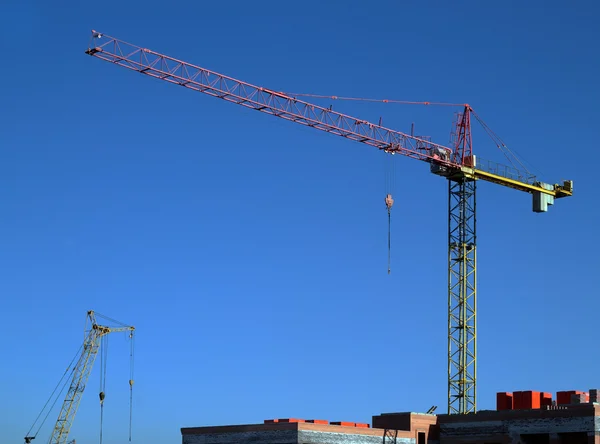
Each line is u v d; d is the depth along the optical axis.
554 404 137.12
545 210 180.75
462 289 169.88
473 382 166.75
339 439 127.31
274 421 130.38
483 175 174.38
